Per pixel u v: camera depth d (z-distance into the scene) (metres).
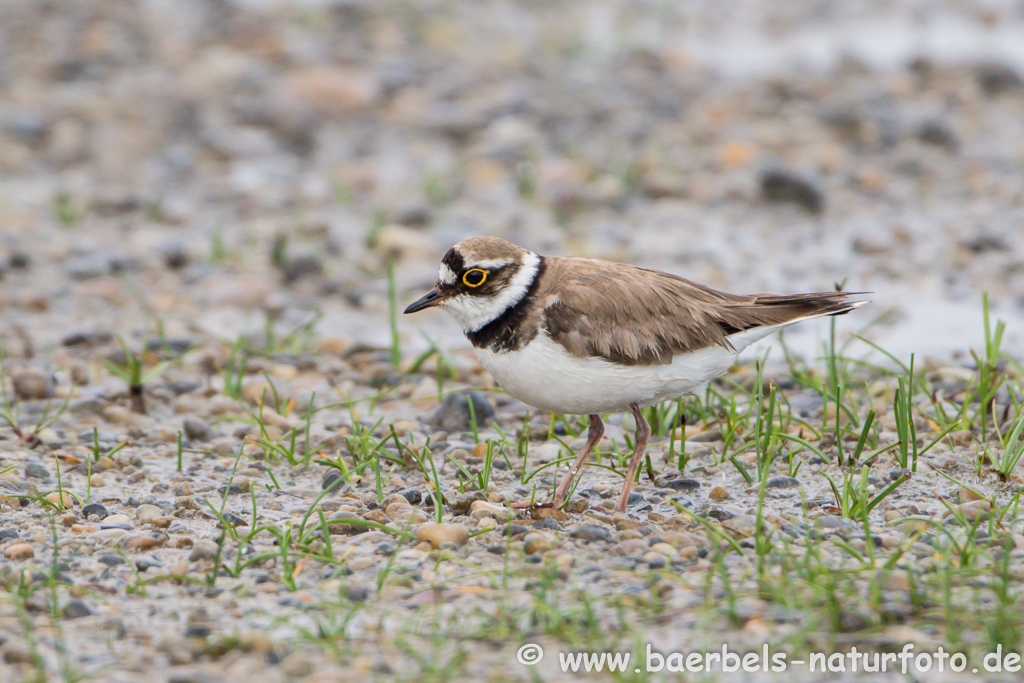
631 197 20.62
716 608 7.16
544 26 33.38
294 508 9.30
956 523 8.44
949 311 14.88
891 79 26.50
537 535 8.23
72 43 29.20
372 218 19.80
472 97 25.94
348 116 24.98
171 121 24.33
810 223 19.14
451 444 10.77
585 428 11.02
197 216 20.06
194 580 7.76
